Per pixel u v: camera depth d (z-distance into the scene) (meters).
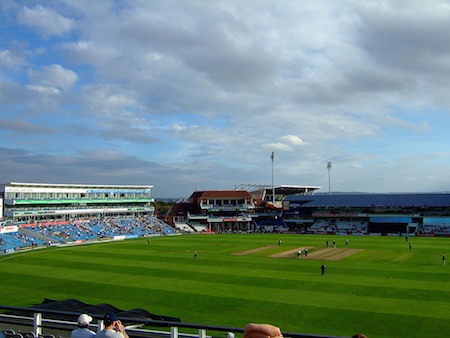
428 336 28.25
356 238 100.19
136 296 41.12
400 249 76.06
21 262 65.12
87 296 41.72
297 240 96.12
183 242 94.75
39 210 106.31
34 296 42.03
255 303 37.44
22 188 104.88
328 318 32.66
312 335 6.77
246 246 84.44
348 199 131.50
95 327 14.27
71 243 93.19
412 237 102.38
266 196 155.50
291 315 33.69
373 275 49.78
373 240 94.44
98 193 124.06
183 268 57.31
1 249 78.88
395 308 34.91
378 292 40.69
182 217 137.38
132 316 25.23
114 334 7.01
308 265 58.12
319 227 127.75
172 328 8.00
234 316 33.81
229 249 79.38
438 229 111.56
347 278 48.03
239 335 28.50
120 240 101.69
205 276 50.94
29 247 83.06
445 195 121.31
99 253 75.25
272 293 41.03
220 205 137.00
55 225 106.62
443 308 34.62
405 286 43.25
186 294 41.38
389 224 123.06
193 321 32.72
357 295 39.59
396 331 29.34
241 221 137.62
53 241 92.75
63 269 57.84
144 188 137.38
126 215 132.12
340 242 90.31
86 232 105.88
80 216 119.44
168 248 82.44
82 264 62.22
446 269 53.41
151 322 8.06
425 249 75.69
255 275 50.94
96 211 121.44
